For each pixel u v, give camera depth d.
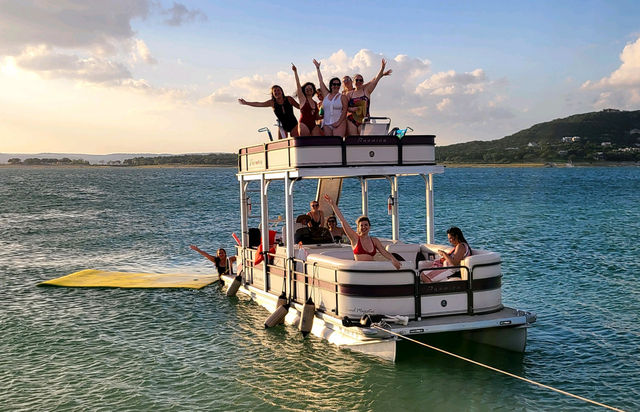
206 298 13.52
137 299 13.53
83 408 7.54
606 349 9.49
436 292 8.80
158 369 8.91
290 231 10.68
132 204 49.66
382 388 7.96
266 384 8.21
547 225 28.81
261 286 12.66
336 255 10.17
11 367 9.06
